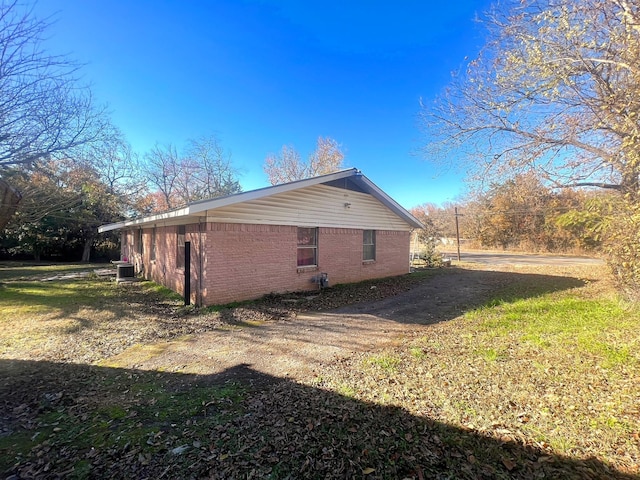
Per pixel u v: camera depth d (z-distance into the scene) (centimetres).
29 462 226
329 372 390
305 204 976
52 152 777
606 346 426
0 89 618
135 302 846
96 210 2191
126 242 1900
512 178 810
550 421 266
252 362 432
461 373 372
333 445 242
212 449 240
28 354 470
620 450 226
